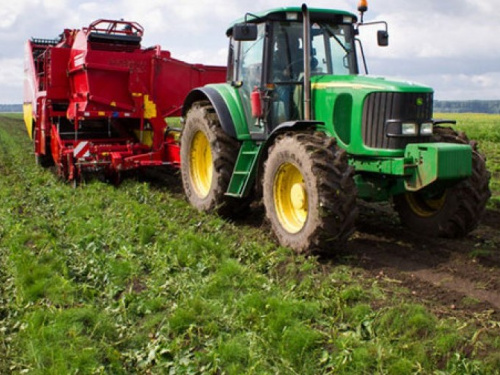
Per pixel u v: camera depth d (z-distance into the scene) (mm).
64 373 3645
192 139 8273
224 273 5266
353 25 7078
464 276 5406
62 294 4918
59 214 7805
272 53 6840
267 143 6578
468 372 3566
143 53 10602
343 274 5352
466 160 5715
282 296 4762
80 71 10359
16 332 4352
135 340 4188
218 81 11039
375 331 4180
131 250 6043
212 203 7676
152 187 10148
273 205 6355
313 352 3889
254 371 3639
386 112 5977
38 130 12000
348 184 5617
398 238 6793
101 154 9914
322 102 6438
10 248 6121
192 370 3705
